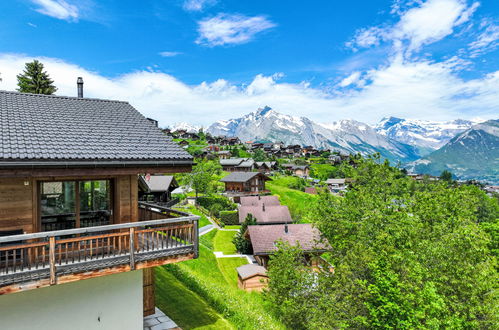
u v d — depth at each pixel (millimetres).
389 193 21078
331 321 15000
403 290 14219
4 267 8570
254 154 153375
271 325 15133
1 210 8852
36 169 8328
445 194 20422
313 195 82062
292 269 18531
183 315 14539
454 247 17156
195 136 172500
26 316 8664
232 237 47000
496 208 63094
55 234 8102
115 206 10797
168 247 10109
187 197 67188
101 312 9805
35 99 12242
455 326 13242
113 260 9086
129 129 11773
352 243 17797
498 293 16000
